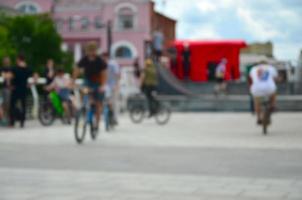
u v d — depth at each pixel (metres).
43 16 80.44
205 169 10.41
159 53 50.16
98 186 8.62
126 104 34.03
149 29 86.88
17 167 10.59
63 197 7.77
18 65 20.98
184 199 7.65
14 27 78.19
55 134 17.97
